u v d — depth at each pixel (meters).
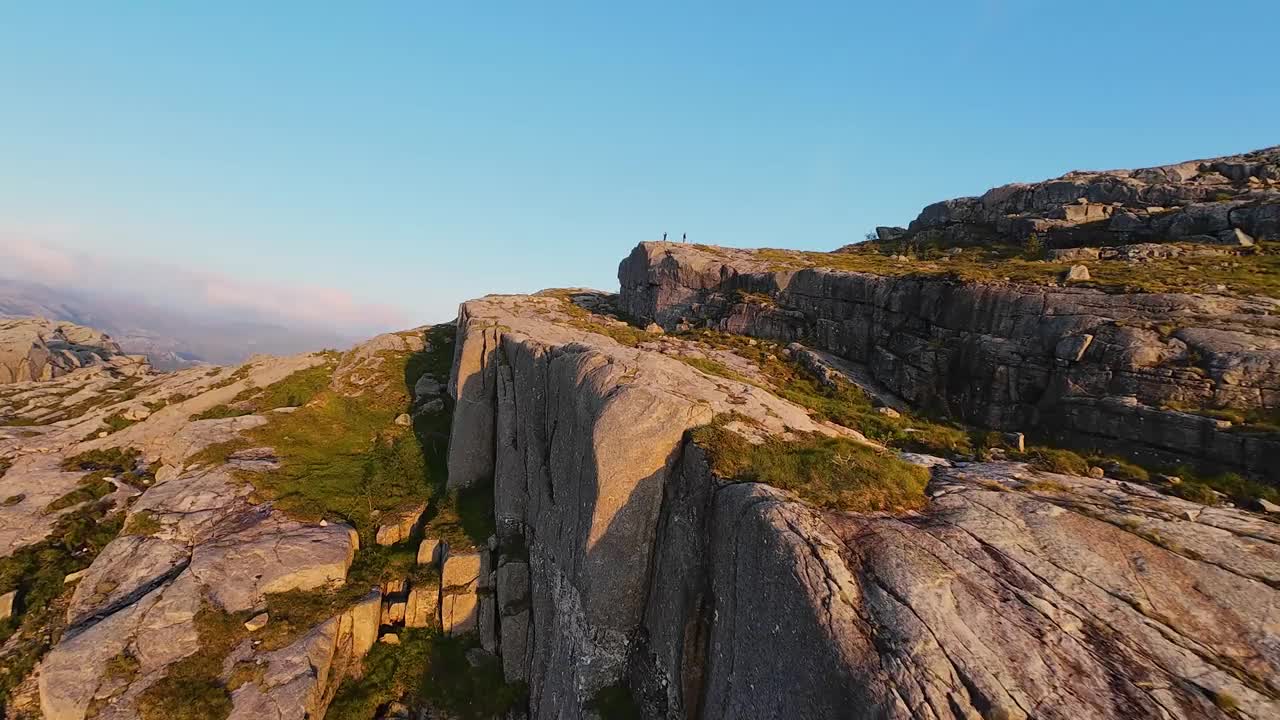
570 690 19.22
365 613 24.97
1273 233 31.69
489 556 27.47
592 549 18.52
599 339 35.53
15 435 40.28
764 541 13.27
